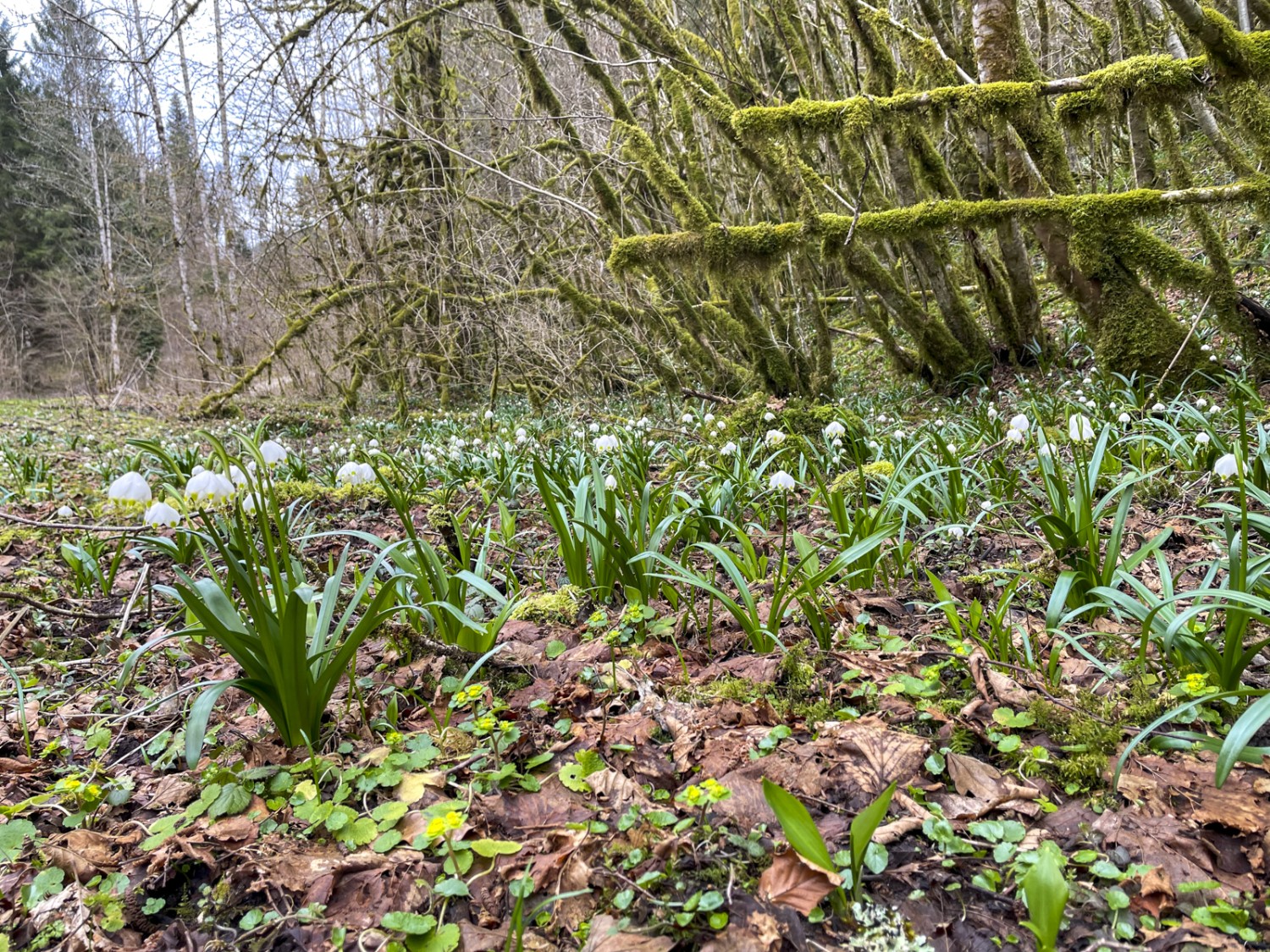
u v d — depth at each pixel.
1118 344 7.02
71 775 2.26
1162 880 1.57
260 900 1.76
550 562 4.11
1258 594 2.44
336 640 2.40
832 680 2.52
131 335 31.70
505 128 12.50
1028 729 2.14
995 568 3.36
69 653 3.38
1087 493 2.89
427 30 12.94
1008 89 7.19
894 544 3.45
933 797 1.91
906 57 8.73
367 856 1.84
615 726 2.33
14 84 33.81
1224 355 7.02
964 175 9.88
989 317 9.40
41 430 13.63
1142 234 6.90
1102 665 2.19
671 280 9.29
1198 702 1.70
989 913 1.55
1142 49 9.23
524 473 5.88
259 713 2.63
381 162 13.19
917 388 9.38
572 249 12.16
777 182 7.78
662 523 3.31
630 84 11.53
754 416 7.36
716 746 2.18
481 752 2.21
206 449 9.95
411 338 13.88
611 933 1.56
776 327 9.31
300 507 5.73
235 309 16.20
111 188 26.94
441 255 12.23
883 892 1.62
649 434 8.28
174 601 3.82
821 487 3.58
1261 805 1.76
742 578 2.74
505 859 1.81
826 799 1.92
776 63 14.81
